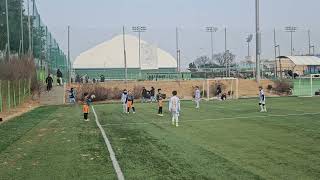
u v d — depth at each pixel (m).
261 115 29.69
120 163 12.80
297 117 27.53
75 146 16.59
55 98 52.03
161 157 13.71
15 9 60.22
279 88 63.50
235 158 13.24
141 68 81.00
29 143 17.62
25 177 11.28
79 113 35.31
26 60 47.91
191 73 78.00
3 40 56.75
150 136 19.33
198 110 36.16
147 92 53.84
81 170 11.98
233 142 16.84
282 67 82.00
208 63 104.38
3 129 23.03
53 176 11.34
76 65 101.00
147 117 30.30
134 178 10.81
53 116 32.16
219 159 13.12
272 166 11.89
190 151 14.81
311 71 78.69
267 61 88.75
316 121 24.70
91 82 65.19
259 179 10.40
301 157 13.21
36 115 33.19
